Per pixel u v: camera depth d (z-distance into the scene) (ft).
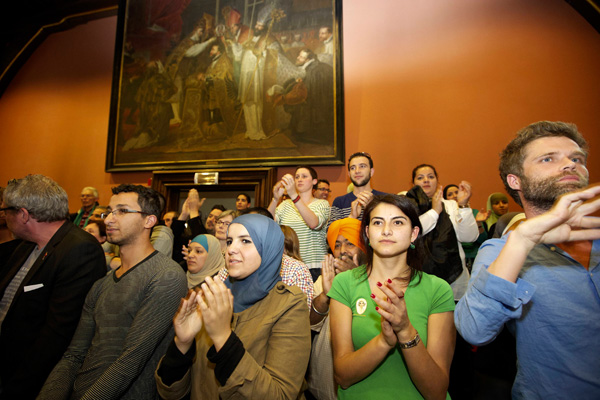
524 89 15.26
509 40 15.85
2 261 7.80
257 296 4.58
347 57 17.92
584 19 15.02
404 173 16.08
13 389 5.18
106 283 5.67
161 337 5.11
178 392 4.28
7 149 22.29
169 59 20.26
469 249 9.20
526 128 3.95
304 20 18.51
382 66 17.35
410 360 3.57
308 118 17.57
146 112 20.02
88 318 5.61
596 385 3.03
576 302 3.24
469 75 16.11
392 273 4.53
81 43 22.70
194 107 19.40
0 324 5.98
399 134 16.51
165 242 9.25
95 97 21.56
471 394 7.36
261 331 4.21
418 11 17.39
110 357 5.04
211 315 3.70
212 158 18.54
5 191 6.13
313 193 15.14
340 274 4.89
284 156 17.52
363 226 4.95
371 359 3.74
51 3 22.82
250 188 18.51
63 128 21.67
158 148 19.44
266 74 18.60
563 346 3.20
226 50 19.49
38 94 22.65
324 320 5.88
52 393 4.92
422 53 16.93
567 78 14.82
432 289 4.40
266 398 3.58
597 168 13.80
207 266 8.54
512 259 3.13
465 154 15.52
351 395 4.21
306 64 18.07
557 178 3.48
